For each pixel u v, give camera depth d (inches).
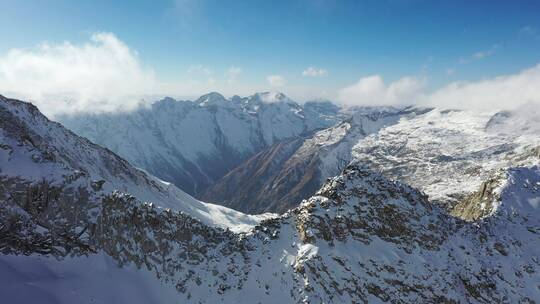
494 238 2390.5
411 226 2142.0
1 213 1435.8
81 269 1406.3
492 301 1966.0
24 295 1130.0
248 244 1897.1
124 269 1525.6
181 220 1818.4
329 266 1787.6
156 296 1489.9
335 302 1662.2
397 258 1942.7
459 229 2352.4
